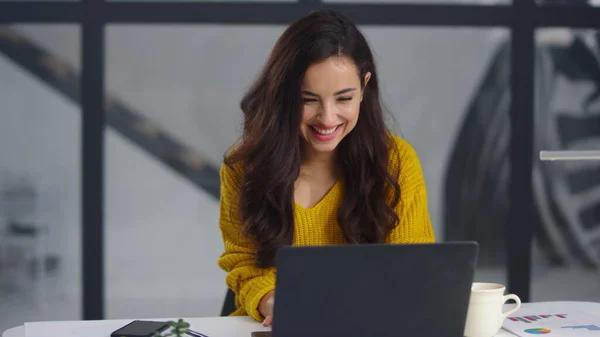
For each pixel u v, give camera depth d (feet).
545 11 13.20
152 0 12.77
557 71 13.35
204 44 12.94
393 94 13.16
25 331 6.03
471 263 5.01
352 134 7.06
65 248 13.00
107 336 5.88
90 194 12.92
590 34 13.34
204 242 13.20
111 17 12.74
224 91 13.04
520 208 13.41
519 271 13.46
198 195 13.15
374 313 4.95
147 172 13.05
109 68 12.85
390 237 7.17
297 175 6.93
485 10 13.10
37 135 12.85
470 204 13.41
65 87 12.85
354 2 12.96
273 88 6.68
